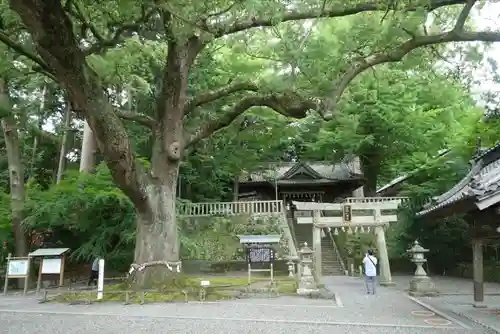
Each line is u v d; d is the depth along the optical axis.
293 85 13.49
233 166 28.22
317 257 19.11
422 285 14.59
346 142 27.09
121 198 19.03
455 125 26.91
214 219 26.30
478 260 11.46
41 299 13.72
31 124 25.98
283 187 36.53
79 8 12.23
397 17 11.44
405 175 28.72
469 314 10.33
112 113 11.61
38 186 24.12
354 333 8.06
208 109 20.19
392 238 25.86
